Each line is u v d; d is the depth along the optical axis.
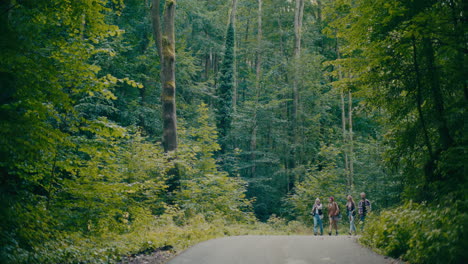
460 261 5.35
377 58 9.48
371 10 9.12
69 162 8.49
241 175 36.50
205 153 22.45
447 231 5.79
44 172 8.32
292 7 44.38
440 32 7.83
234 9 34.19
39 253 6.35
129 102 26.78
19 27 6.29
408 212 7.96
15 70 6.35
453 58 8.12
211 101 40.94
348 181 29.48
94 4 8.05
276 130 36.34
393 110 10.08
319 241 10.24
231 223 19.16
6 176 7.10
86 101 20.41
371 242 8.79
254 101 35.53
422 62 8.98
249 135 34.91
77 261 6.71
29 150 6.43
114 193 9.43
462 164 7.26
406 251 7.06
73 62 8.21
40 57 6.70
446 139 8.34
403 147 9.42
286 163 35.88
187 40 42.19
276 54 42.31
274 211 32.72
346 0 10.81
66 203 8.77
